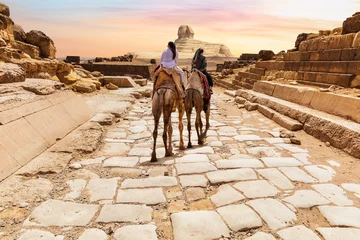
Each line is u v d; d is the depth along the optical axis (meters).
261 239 3.20
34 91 7.31
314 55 12.72
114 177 4.92
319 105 9.08
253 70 20.62
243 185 4.62
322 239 3.24
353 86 9.77
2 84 7.00
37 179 4.66
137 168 5.37
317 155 6.26
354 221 3.61
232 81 24.64
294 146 6.94
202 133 7.71
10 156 4.84
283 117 9.41
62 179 4.78
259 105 11.84
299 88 10.70
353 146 6.18
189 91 6.61
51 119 6.86
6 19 11.75
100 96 13.88
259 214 3.74
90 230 3.36
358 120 7.16
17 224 3.43
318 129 7.60
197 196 4.27
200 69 7.32
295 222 3.58
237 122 9.97
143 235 3.30
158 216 3.74
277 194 4.32
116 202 4.05
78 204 3.94
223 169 5.29
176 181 4.77
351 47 10.34
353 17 10.84
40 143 5.86
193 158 5.89
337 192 4.42
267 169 5.30
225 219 3.62
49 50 15.19
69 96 8.78
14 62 10.20
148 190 4.44
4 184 4.32
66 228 3.39
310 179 4.90
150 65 30.02
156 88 5.99
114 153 6.25
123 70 29.42
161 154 6.20
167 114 5.70
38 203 3.94
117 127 8.77
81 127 7.83
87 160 5.72
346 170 5.38
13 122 5.48
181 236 3.26
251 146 6.93
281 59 18.56
